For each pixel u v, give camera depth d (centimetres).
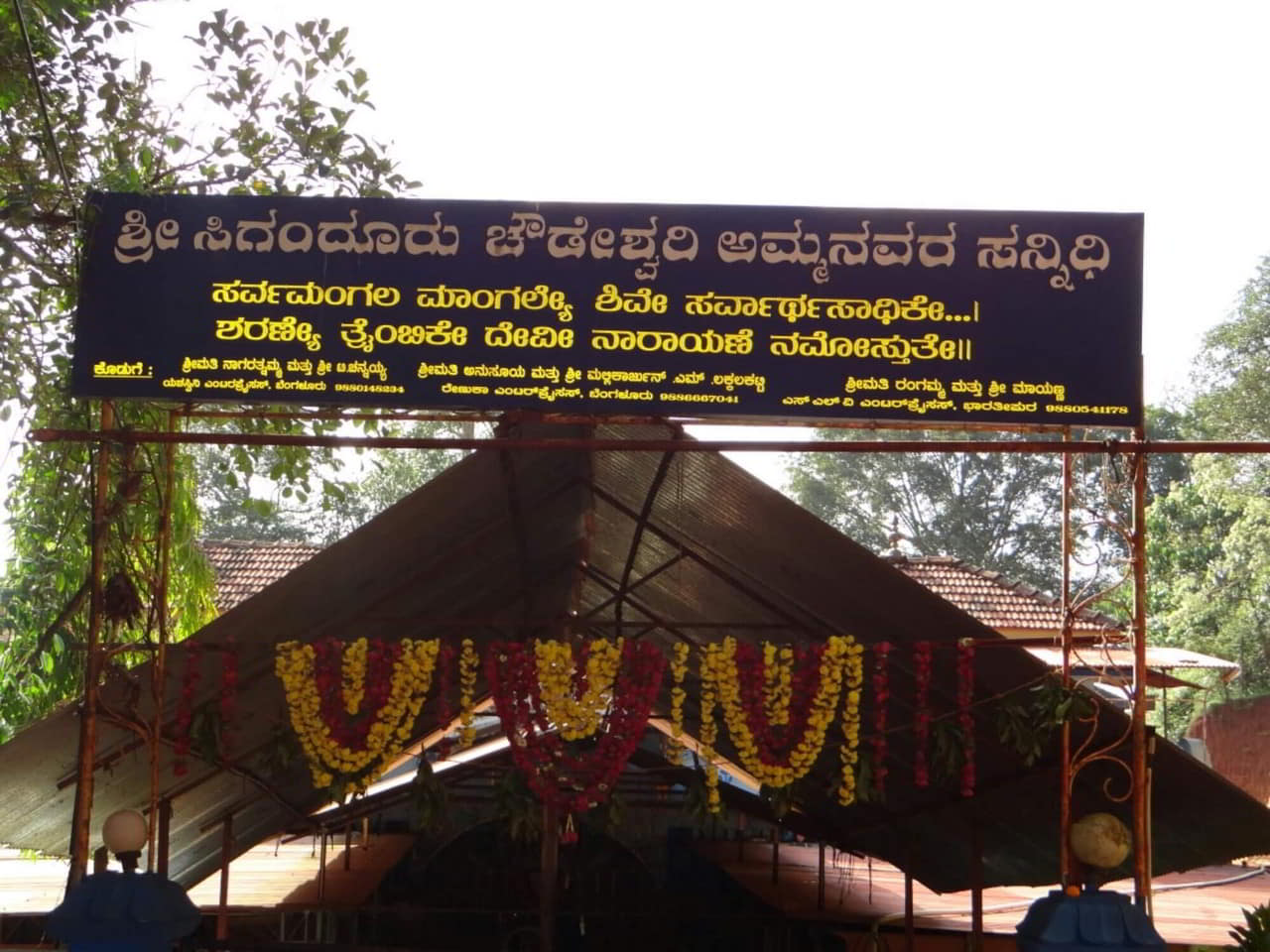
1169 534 3350
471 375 662
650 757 1312
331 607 815
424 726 1085
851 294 668
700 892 1413
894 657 844
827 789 1022
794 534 738
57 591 913
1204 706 2781
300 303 667
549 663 733
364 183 966
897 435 2580
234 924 1247
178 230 673
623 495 774
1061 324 666
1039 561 4375
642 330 665
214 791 1018
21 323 884
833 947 1171
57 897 1137
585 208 675
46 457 883
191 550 1000
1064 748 738
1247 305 3225
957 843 1098
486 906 1340
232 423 1019
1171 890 1328
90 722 711
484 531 784
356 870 1344
